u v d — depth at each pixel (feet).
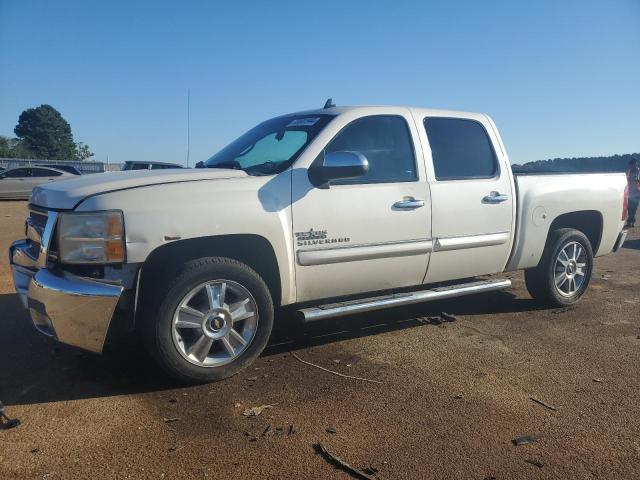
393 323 18.11
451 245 16.66
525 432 11.13
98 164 141.69
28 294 12.62
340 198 14.67
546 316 19.17
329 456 10.10
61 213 12.19
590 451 10.49
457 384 13.34
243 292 13.41
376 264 15.46
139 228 12.13
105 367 14.06
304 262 14.24
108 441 10.53
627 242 39.22
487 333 17.19
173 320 12.57
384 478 9.50
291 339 16.44
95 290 11.97
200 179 13.24
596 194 20.48
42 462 9.80
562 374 14.06
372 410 11.94
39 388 12.84
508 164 18.35
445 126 17.35
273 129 16.81
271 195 13.73
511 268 18.69
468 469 9.82
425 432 11.05
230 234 13.14
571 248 20.11
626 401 12.59
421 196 16.06
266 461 9.95
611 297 22.13
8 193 75.31
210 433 10.88
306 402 12.29
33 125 264.11
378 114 16.03
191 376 12.89
